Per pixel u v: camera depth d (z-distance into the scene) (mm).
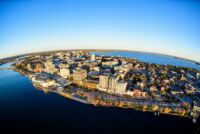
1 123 114625
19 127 110125
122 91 169375
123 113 134625
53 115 127625
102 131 107562
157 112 136625
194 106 139500
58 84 196250
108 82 175875
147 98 160750
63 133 104688
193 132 108625
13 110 135000
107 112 135500
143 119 125500
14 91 181125
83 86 189750
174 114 134250
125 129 110875
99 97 160750
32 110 135750
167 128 113562
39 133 104188
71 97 162375
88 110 137875
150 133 106875
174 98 161875
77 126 113062
